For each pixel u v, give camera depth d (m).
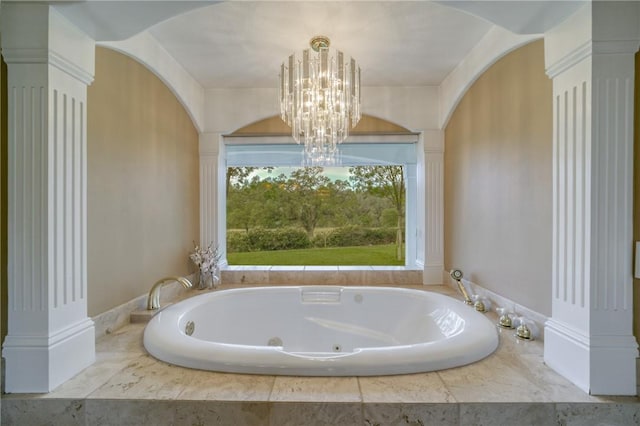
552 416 1.11
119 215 1.85
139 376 1.28
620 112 1.17
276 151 3.19
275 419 1.10
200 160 2.93
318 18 1.87
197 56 2.32
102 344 1.59
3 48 1.18
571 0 1.15
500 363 1.37
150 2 1.19
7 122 1.21
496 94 2.04
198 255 2.71
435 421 1.09
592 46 1.15
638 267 1.16
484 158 2.19
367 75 2.64
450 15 1.85
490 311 2.07
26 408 1.15
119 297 1.85
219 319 2.26
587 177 1.19
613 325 1.17
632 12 1.14
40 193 1.21
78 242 1.36
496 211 2.04
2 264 1.22
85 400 1.14
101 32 1.37
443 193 2.88
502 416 1.10
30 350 1.19
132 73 1.97
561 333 1.28
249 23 1.91
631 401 1.12
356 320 2.44
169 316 1.82
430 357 1.30
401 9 1.79
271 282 2.94
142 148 2.08
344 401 1.10
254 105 2.90
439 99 2.85
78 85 1.36
